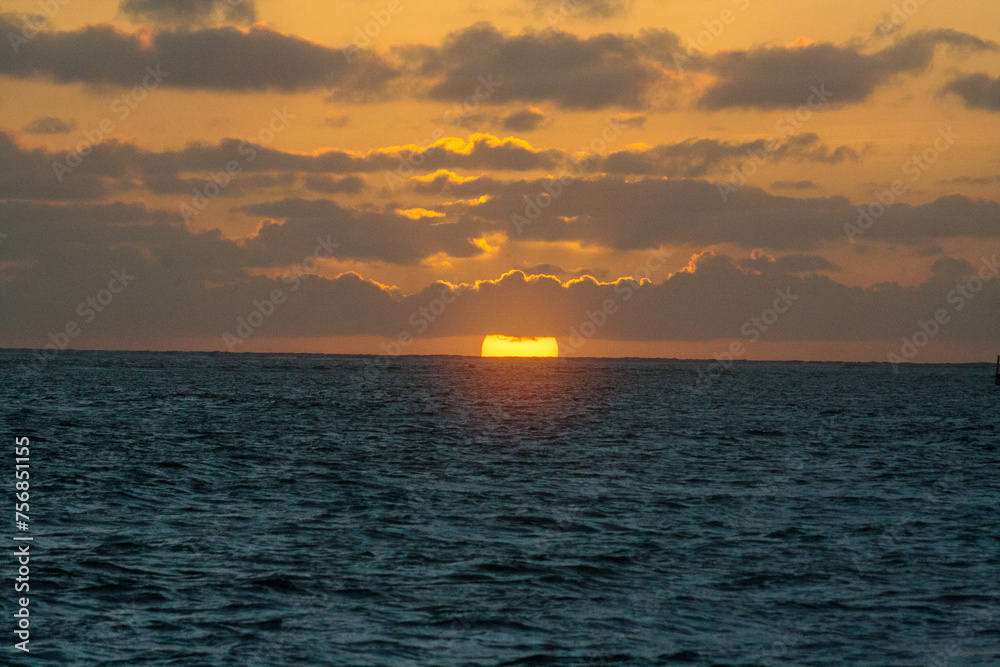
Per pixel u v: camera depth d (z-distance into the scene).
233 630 39.06
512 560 51.09
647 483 80.62
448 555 52.03
